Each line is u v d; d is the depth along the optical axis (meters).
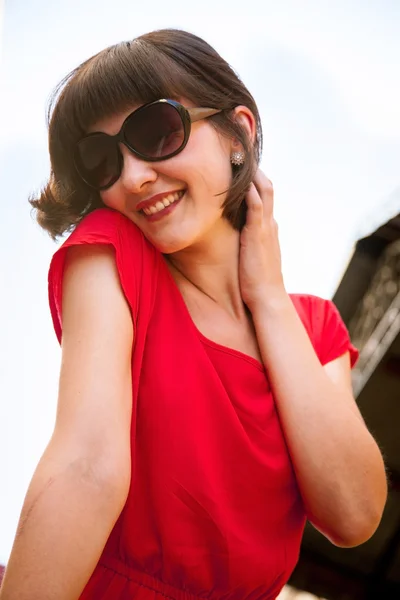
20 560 0.80
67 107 1.12
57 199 1.24
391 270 5.06
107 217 1.10
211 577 1.05
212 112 1.14
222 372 1.12
